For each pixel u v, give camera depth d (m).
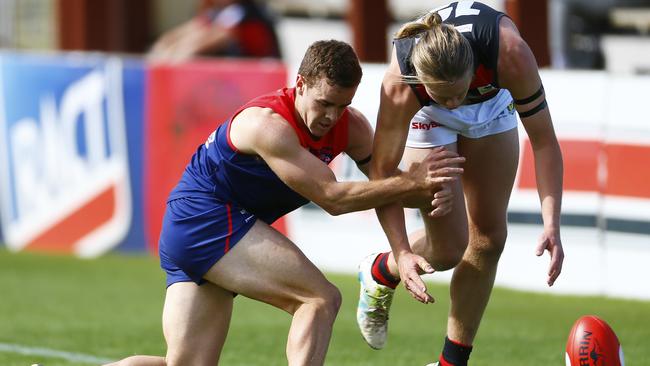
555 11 41.72
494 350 20.91
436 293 27.97
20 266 32.25
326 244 29.86
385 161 14.64
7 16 55.78
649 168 25.25
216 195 14.61
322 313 14.16
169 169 32.09
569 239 26.47
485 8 14.66
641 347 20.83
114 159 32.91
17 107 34.22
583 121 26.09
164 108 32.03
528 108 14.67
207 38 41.97
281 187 14.59
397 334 22.84
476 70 14.42
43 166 34.09
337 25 52.34
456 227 16.19
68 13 41.88
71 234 33.91
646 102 25.22
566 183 26.39
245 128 14.15
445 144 16.19
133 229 32.97
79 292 28.39
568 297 26.27
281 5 53.62
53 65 33.56
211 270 14.42
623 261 25.78
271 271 14.24
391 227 14.76
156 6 57.09
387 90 14.44
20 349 21.53
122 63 32.56
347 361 20.09
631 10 43.69
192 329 14.64
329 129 14.24
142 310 26.02
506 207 16.56
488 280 16.80
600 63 42.16
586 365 14.56
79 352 21.22
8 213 34.81
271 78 30.41
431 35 13.69
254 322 24.42
